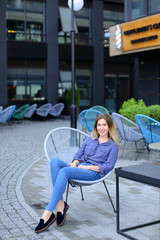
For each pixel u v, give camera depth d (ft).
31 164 20.63
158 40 33.83
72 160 12.06
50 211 9.94
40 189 14.84
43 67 63.00
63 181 10.14
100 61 68.13
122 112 25.07
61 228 10.19
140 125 19.06
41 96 62.80
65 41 65.51
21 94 61.00
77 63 66.74
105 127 11.32
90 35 68.33
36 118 60.08
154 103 41.37
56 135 13.28
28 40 61.82
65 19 65.31
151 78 41.47
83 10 67.56
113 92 71.26
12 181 16.35
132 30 36.50
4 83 58.29
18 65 60.70
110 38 39.99
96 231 9.91
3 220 10.82
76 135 13.94
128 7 40.32
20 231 9.89
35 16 62.39
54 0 62.90
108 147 11.35
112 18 70.59
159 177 8.18
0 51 57.98
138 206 12.33
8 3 59.93
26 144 29.63
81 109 67.15
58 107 57.16
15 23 60.64
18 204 12.51
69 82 65.57
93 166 10.97
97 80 67.82
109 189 14.69
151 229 10.13
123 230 9.92
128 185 15.39
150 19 34.47
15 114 50.72
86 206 12.37
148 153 23.12
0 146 28.43
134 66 72.49
